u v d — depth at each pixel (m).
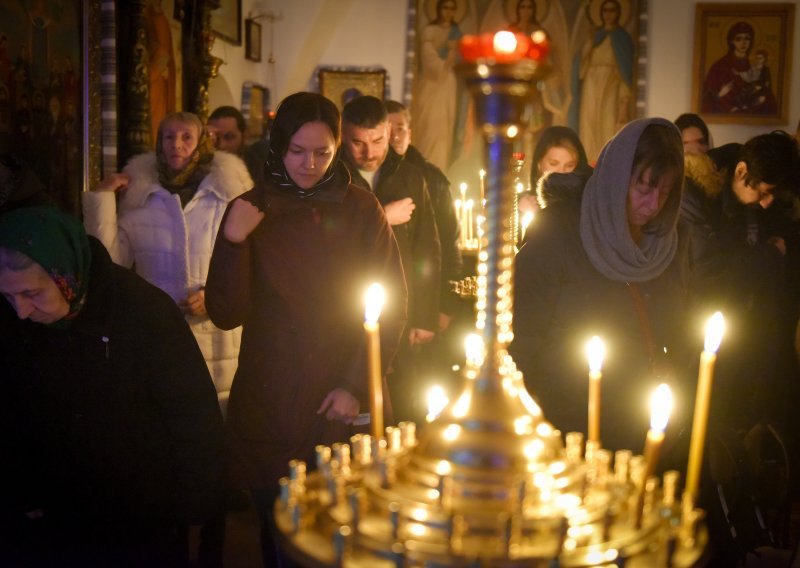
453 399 1.41
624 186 2.38
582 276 2.47
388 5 9.09
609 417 2.48
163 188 3.80
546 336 2.52
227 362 3.77
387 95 9.12
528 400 1.41
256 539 3.84
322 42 9.08
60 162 4.21
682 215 3.20
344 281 2.56
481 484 1.29
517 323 2.52
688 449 2.54
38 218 2.01
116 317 2.18
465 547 1.22
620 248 2.40
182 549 2.39
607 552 1.21
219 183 3.84
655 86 9.08
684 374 2.57
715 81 8.97
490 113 1.27
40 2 3.96
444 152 9.16
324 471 1.44
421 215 4.19
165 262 3.76
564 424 2.51
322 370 2.53
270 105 8.78
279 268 2.53
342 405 2.48
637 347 2.48
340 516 1.32
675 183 2.45
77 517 2.25
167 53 5.57
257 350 2.56
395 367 4.08
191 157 3.81
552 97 9.11
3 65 3.66
